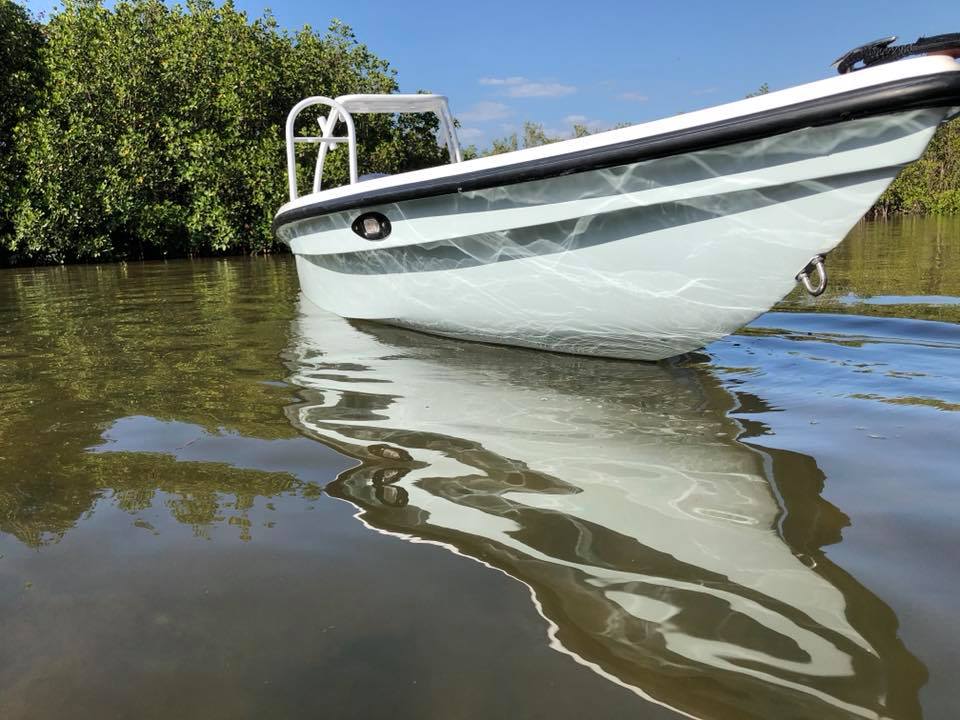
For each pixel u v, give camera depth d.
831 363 2.69
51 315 4.42
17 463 1.71
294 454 1.75
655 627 1.01
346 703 0.86
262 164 13.99
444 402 2.22
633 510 1.42
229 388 2.40
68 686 0.90
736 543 1.26
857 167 1.92
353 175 3.84
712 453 1.74
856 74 1.82
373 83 17.50
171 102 13.73
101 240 11.83
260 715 0.85
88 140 11.68
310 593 1.12
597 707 0.85
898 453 1.71
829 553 1.22
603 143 2.22
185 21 14.38
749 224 2.15
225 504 1.46
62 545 1.29
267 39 16.39
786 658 0.94
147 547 1.28
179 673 0.93
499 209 2.56
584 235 2.45
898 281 5.19
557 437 1.87
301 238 3.68
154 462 1.70
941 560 1.19
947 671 0.90
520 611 1.06
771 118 1.93
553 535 1.31
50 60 12.70
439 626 1.02
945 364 2.62
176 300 5.12
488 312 2.93
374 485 1.55
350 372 2.63
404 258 3.02
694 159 2.11
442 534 1.31
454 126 4.21
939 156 34.25
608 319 2.65
